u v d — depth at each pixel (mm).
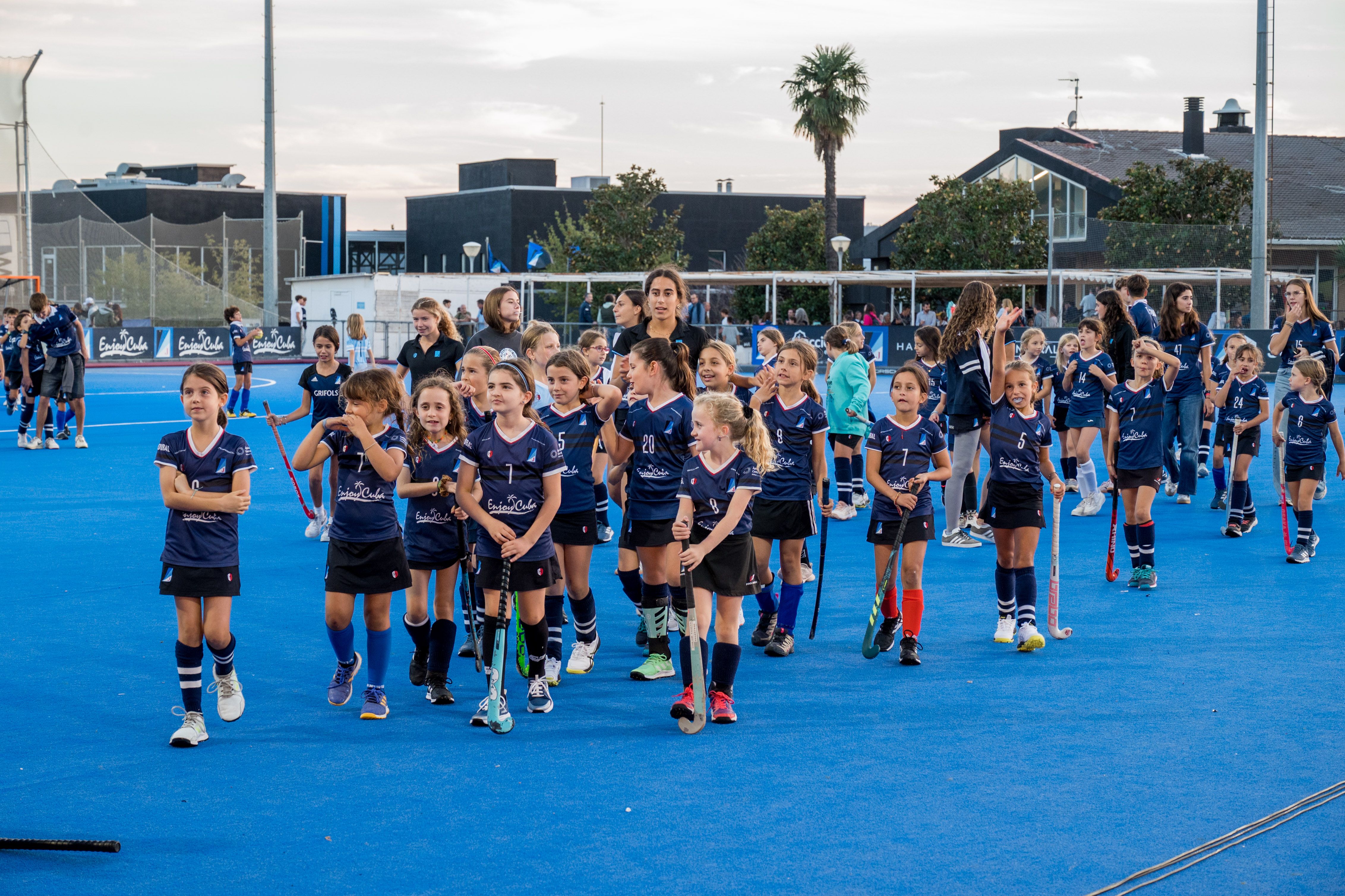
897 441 7023
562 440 6809
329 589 5945
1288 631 7598
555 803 4820
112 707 6090
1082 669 6789
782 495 7125
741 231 58156
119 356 38438
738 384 7465
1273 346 11828
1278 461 12203
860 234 60156
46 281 39938
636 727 5820
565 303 42625
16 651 7102
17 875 4184
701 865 4230
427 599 6582
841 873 4156
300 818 4672
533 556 5961
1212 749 5418
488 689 6371
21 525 11359
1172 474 13086
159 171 69125
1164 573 9375
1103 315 11773
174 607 8203
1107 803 4781
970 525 10992
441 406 6184
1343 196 42000
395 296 43844
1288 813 4672
